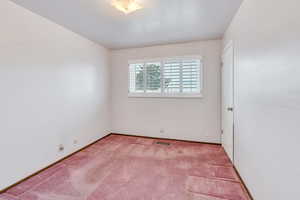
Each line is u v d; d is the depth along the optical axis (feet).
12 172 6.18
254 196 5.24
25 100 6.66
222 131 10.57
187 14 7.41
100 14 7.35
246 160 5.96
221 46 10.69
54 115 8.13
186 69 11.62
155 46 12.32
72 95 9.39
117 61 13.50
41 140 7.41
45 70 7.58
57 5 6.47
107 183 6.42
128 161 8.51
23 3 6.26
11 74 6.13
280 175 3.78
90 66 11.05
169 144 11.28
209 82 11.16
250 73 5.55
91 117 11.19
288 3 3.43
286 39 3.51
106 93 13.07
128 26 8.75
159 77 12.41
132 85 13.26
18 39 6.36
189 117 11.77
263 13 4.57
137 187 6.15
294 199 3.28
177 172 7.32
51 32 7.92
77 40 9.79
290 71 3.39
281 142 3.74
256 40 5.04
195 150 10.11
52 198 5.52
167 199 5.46
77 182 6.49
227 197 5.57
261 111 4.73
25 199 5.48
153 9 6.95
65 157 8.83
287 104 3.51
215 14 7.41
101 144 11.31
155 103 12.62
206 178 6.80
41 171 7.34
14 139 6.26
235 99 7.39
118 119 13.74
